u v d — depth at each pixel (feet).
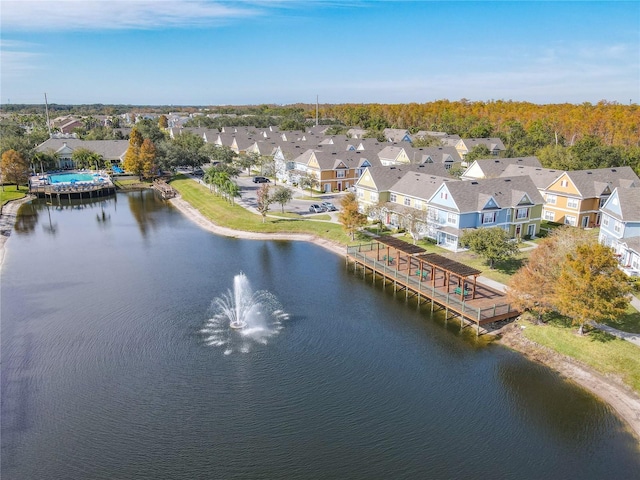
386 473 88.94
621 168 256.52
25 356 128.36
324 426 101.55
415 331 143.54
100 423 102.53
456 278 174.19
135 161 392.88
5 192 348.59
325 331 143.23
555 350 127.65
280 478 87.97
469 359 127.75
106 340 136.56
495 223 214.90
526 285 135.44
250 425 101.81
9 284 179.11
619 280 123.54
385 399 110.73
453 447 95.55
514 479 87.61
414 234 215.31
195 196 333.83
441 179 238.68
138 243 234.58
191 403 109.09
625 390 111.24
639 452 94.12
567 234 157.79
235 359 127.24
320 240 234.79
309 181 333.42
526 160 312.29
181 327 144.66
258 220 265.54
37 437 98.43
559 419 103.60
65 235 249.96
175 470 89.97
